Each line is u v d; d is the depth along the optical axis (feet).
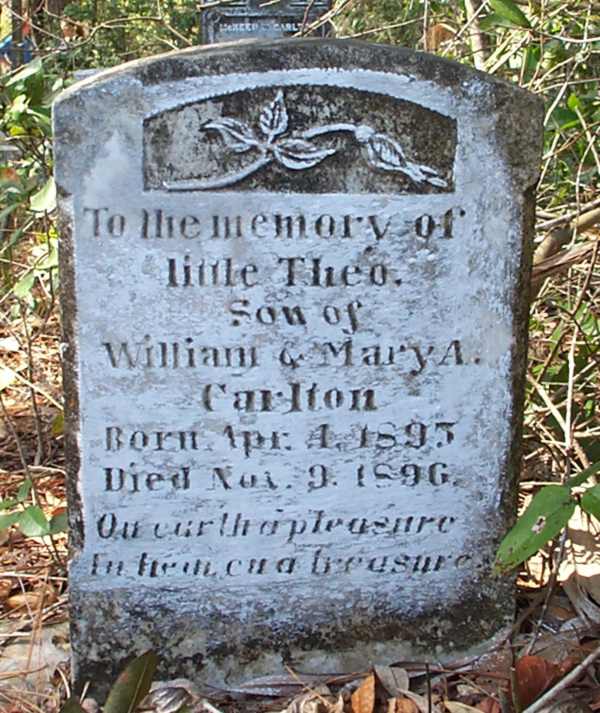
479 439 3.76
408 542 3.80
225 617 3.79
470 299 3.67
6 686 3.75
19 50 8.10
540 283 4.79
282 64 3.48
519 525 3.33
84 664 3.76
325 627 3.82
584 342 4.86
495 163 3.59
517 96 3.56
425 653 3.85
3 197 5.34
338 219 3.58
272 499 3.73
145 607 3.76
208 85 3.47
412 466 3.76
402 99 3.53
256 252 3.58
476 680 3.78
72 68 10.30
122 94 3.45
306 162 3.54
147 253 3.55
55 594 4.13
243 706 3.70
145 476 3.68
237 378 3.65
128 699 3.37
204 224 3.55
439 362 3.70
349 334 3.65
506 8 4.54
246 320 3.61
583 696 3.64
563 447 4.51
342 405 3.69
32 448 5.10
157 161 3.50
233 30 9.12
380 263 3.62
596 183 5.57
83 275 3.55
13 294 5.64
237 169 3.52
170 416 3.65
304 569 3.79
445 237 3.62
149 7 12.35
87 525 3.70
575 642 3.84
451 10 6.33
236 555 3.76
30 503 4.63
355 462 3.73
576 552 4.20
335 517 3.76
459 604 3.85
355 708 3.61
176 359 3.62
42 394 5.22
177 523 3.72
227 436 3.68
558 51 5.17
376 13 9.02
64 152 3.47
